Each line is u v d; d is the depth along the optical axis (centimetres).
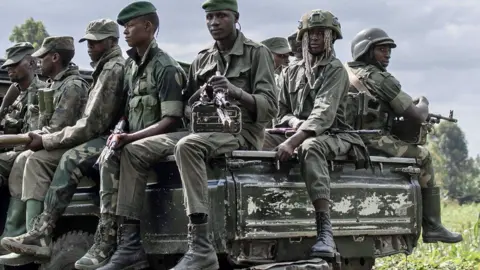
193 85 715
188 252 632
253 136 688
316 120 693
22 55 859
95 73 754
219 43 702
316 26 727
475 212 2403
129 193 666
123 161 668
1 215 833
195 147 634
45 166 735
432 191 838
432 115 849
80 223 751
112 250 681
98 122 729
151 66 705
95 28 756
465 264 1098
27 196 731
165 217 667
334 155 700
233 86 661
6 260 721
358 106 787
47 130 760
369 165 729
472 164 7169
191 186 631
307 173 675
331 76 723
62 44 802
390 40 833
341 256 723
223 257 672
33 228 716
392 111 818
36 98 852
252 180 657
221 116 634
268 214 662
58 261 730
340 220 712
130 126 719
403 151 814
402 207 762
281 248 680
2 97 938
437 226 838
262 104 677
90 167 721
